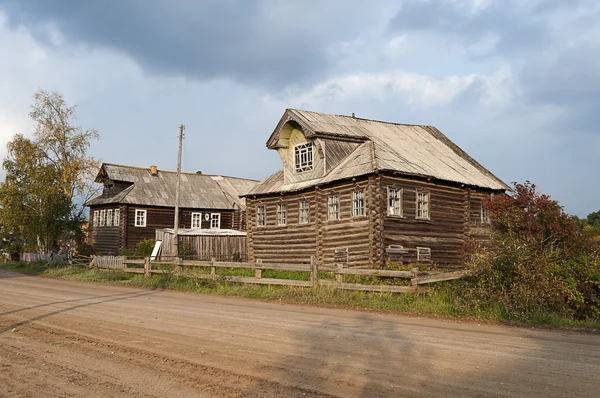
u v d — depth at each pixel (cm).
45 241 3950
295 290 1783
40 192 3775
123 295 1891
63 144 4016
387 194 2356
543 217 1633
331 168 2684
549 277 1464
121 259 2783
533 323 1308
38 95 3981
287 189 2884
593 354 928
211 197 4878
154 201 4456
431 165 2652
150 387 723
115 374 788
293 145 2970
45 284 2373
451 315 1393
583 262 1548
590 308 1458
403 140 3005
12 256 4469
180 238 3394
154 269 2516
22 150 3900
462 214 2653
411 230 2416
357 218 2423
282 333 1096
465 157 3127
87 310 1451
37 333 1109
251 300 1745
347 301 1595
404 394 676
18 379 771
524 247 1529
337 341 1012
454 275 1560
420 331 1140
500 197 1798
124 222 4288
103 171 4656
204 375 773
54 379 768
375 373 774
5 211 3878
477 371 789
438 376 759
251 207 3206
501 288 1456
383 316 1377
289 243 2889
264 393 687
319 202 2675
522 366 823
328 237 2606
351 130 2852
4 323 1235
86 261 3316
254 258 3147
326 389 699
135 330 1130
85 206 4328
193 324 1211
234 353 905
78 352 932
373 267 2292
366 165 2414
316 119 2839
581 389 699
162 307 1528
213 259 2166
